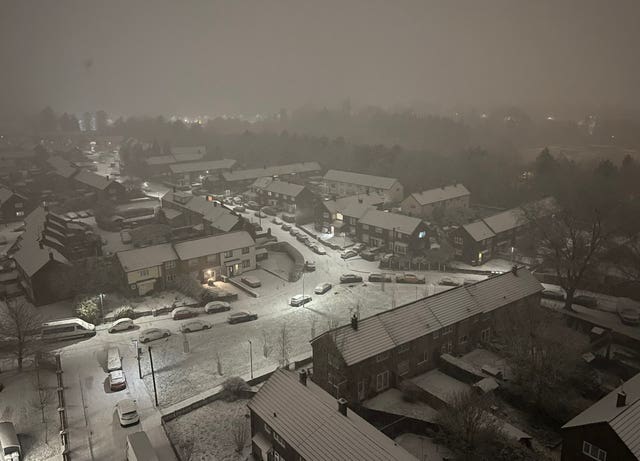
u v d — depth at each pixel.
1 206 106.00
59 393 44.59
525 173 124.88
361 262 83.06
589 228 78.75
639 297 64.44
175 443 38.19
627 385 36.00
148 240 89.31
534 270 76.06
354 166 147.62
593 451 30.98
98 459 36.53
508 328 50.62
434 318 47.34
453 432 35.22
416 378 45.81
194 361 50.84
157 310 62.59
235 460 36.34
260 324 59.56
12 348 50.75
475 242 79.06
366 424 32.00
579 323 57.31
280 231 100.56
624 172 114.00
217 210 93.12
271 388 36.88
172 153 172.75
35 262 66.56
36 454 37.16
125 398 44.22
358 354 41.34
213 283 74.06
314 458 29.97
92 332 56.88
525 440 36.34
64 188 134.38
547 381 41.69
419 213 103.25
